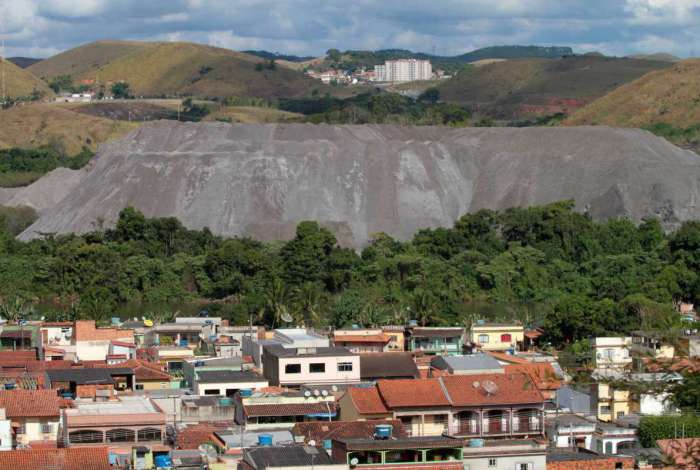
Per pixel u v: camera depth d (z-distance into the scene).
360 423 116.44
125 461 108.38
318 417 125.44
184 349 179.00
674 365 52.16
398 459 100.12
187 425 125.25
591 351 170.38
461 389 124.69
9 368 155.38
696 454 49.38
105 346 188.00
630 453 113.44
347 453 99.12
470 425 122.69
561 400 138.75
